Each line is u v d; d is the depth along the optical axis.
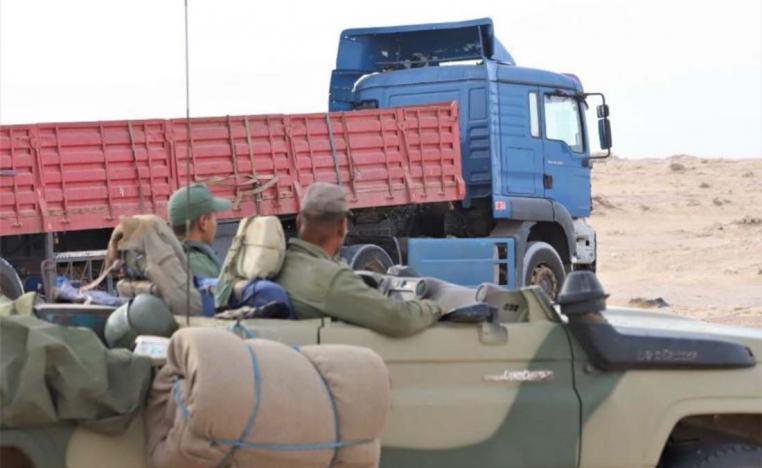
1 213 15.17
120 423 4.96
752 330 6.54
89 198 15.72
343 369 4.92
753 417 6.36
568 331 5.85
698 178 62.56
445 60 20.86
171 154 16.31
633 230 42.50
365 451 4.92
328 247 6.02
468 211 19.53
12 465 5.05
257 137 17.02
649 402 5.89
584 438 5.79
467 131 19.19
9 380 4.77
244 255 5.96
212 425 4.64
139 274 6.07
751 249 29.73
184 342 4.76
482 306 5.72
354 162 17.91
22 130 15.30
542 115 19.72
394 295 6.55
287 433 4.74
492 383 5.73
